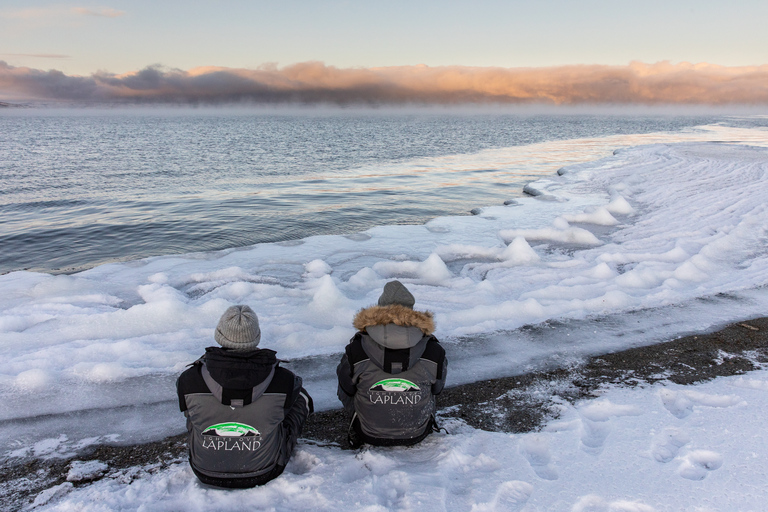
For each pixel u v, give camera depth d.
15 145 46.97
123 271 6.43
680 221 8.98
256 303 5.16
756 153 21.20
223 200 15.48
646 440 2.73
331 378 3.63
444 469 2.49
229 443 2.25
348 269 6.55
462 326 4.52
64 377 3.54
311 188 17.91
